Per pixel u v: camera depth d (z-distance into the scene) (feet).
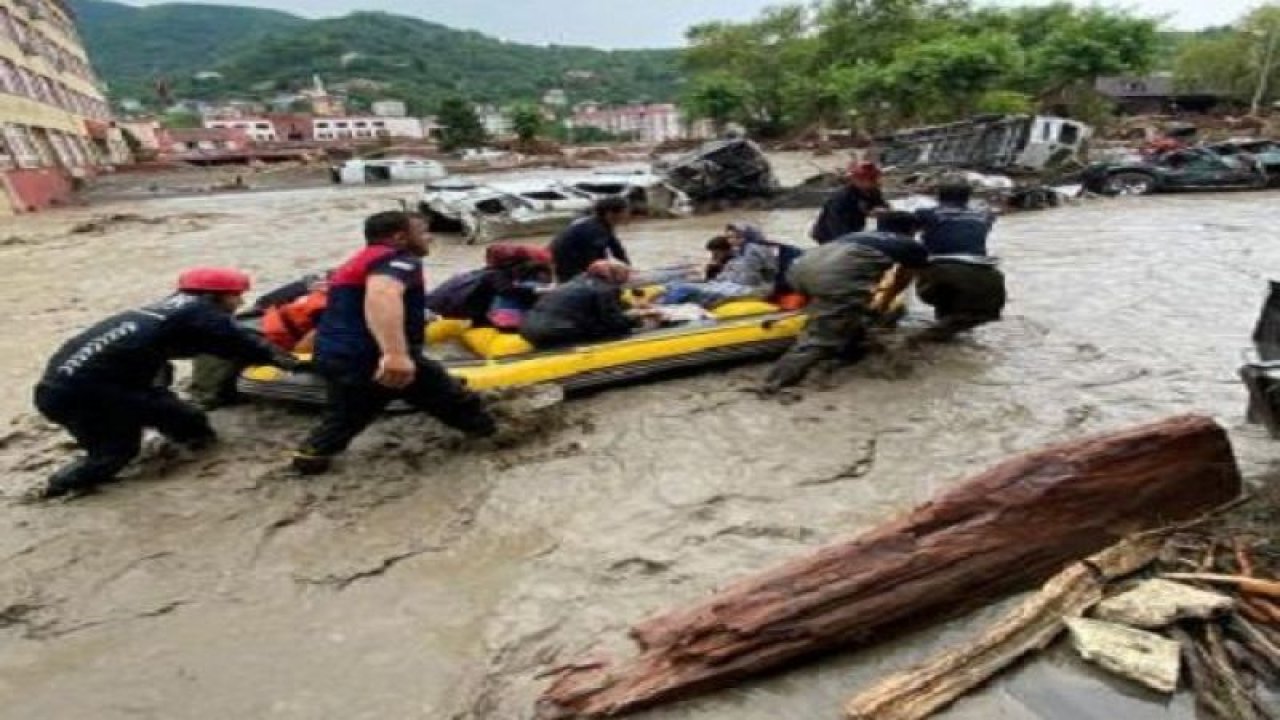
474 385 18.29
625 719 9.62
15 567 13.29
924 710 9.36
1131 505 12.37
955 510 11.63
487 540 13.76
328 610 11.99
